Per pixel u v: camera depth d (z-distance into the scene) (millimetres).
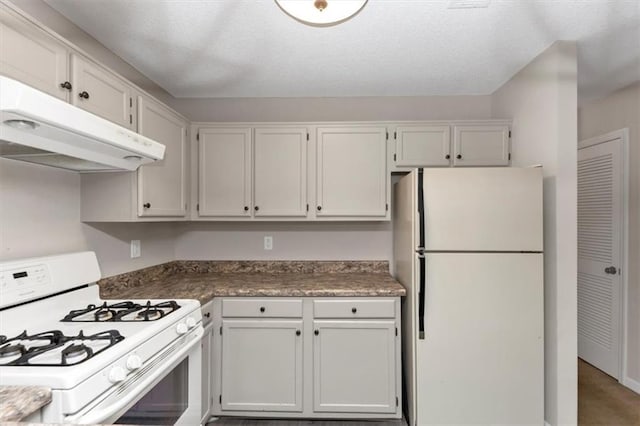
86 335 1189
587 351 2902
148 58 2055
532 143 2133
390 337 2041
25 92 875
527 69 2172
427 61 2111
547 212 1987
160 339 1262
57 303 1438
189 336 1491
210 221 2559
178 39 1841
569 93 1897
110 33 1778
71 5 1547
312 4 1027
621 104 2592
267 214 2396
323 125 2387
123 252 2068
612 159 2648
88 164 1484
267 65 2152
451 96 2697
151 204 1894
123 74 2078
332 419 2121
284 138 2391
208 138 2402
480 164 2369
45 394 841
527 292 1873
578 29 1772
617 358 2592
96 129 1106
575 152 1904
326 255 2689
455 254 1884
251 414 2072
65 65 1339
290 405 2057
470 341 1884
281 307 2059
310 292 2049
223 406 2064
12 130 1001
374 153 2383
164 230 2545
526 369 1874
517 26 1745
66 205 1664
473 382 1883
